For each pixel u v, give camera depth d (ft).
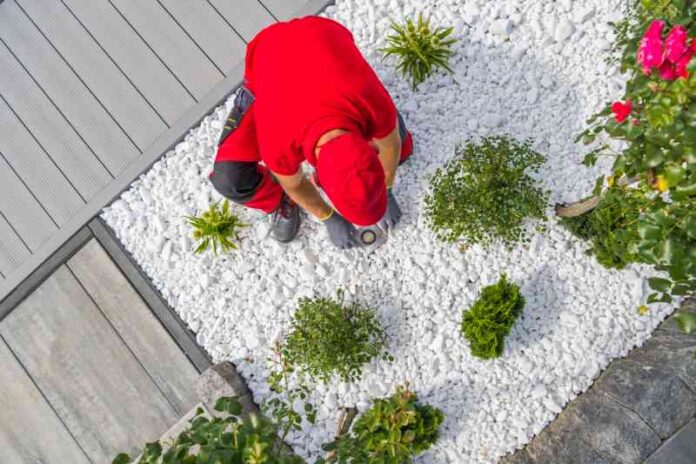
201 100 10.80
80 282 10.72
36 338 10.64
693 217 5.41
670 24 5.97
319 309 9.51
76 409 10.35
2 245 11.03
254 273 10.32
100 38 11.35
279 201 9.49
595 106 9.61
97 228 10.85
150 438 10.06
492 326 8.90
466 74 10.07
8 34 11.66
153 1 11.28
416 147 9.98
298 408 9.78
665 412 8.36
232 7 11.00
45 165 11.19
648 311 9.16
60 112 11.28
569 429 8.80
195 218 10.27
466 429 9.43
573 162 9.53
